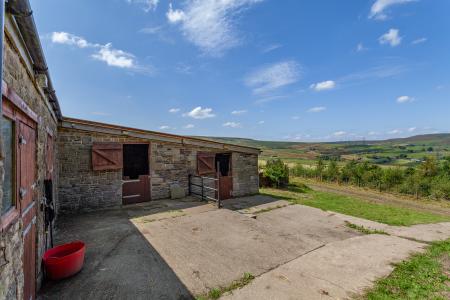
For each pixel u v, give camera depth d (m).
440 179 12.91
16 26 1.75
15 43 1.76
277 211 7.49
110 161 6.95
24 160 2.21
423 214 8.66
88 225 5.37
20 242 1.99
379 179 14.47
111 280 3.22
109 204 6.98
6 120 1.71
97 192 6.78
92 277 3.27
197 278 3.38
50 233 3.86
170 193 8.23
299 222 6.44
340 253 4.43
